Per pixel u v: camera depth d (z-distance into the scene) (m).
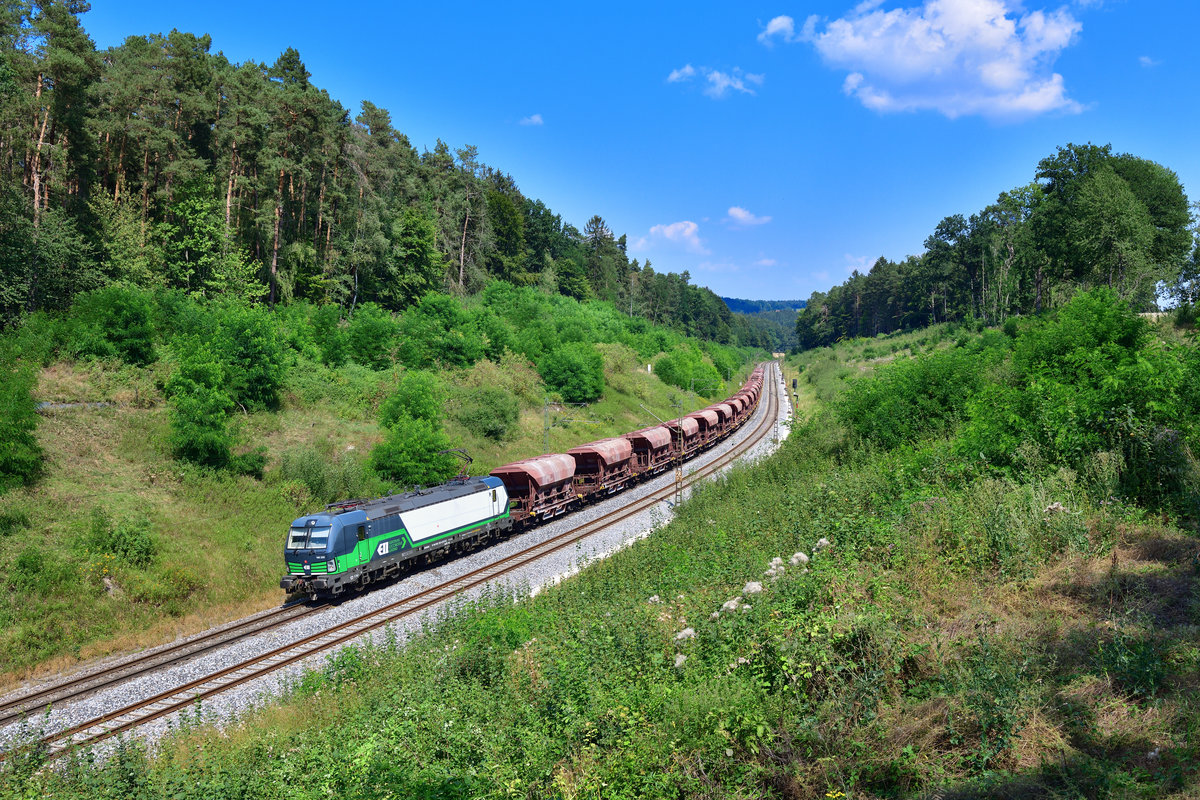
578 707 8.85
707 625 9.82
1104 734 6.05
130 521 21.27
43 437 23.31
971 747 6.41
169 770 9.94
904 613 8.62
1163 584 8.14
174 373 26.42
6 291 28.12
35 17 33.94
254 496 25.14
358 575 20.83
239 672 15.96
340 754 9.38
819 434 27.14
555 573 22.38
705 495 25.30
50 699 14.80
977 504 11.66
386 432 32.03
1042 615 8.25
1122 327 15.95
